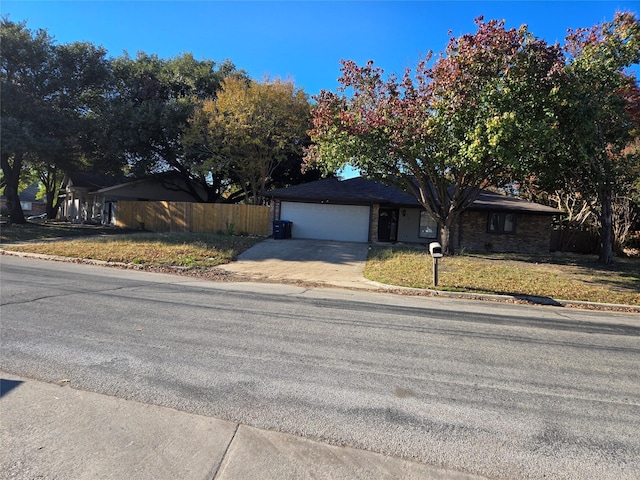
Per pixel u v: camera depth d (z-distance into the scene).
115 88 29.06
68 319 6.12
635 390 4.39
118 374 4.18
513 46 11.34
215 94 31.19
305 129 26.64
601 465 2.95
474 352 5.47
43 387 3.83
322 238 22.69
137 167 29.28
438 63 12.88
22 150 21.34
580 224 23.09
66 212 41.88
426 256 16.22
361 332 6.18
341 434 3.23
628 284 12.24
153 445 2.98
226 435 3.15
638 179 16.11
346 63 13.98
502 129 10.68
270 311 7.35
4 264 12.04
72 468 2.69
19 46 22.67
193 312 6.97
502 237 22.33
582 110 11.41
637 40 12.92
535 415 3.70
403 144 13.22
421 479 2.72
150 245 16.44
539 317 8.12
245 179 30.23
